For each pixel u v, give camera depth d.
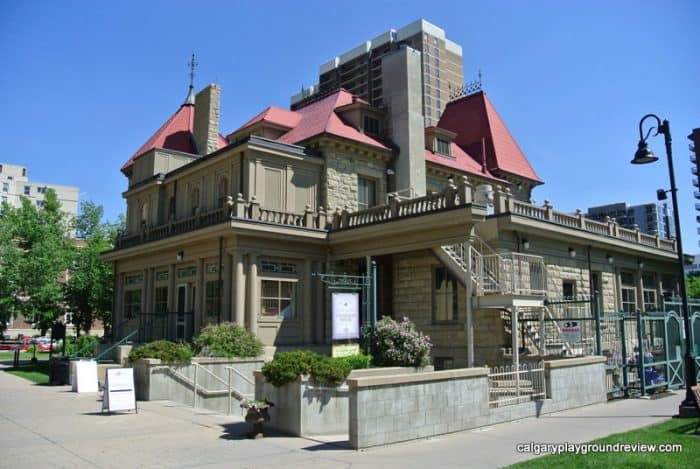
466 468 9.27
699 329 22.44
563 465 8.98
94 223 47.38
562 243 26.12
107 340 34.12
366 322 22.58
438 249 22.05
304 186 26.83
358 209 28.30
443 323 23.58
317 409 12.58
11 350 58.09
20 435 12.10
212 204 27.75
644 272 33.75
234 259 23.39
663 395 18.95
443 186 32.12
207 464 9.59
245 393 19.39
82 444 11.19
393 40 143.62
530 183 38.09
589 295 27.42
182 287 28.28
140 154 34.53
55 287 40.12
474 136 38.81
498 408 13.80
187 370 18.17
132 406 15.18
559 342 22.88
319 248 25.70
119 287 34.34
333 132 27.38
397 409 11.52
